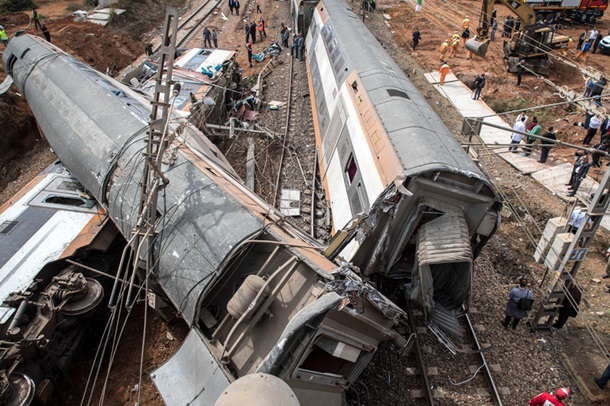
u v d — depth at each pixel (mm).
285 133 18516
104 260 10695
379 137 9836
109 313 10547
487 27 27344
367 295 6766
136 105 11625
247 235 7445
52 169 12766
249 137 18109
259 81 23078
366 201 9359
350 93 12594
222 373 6285
